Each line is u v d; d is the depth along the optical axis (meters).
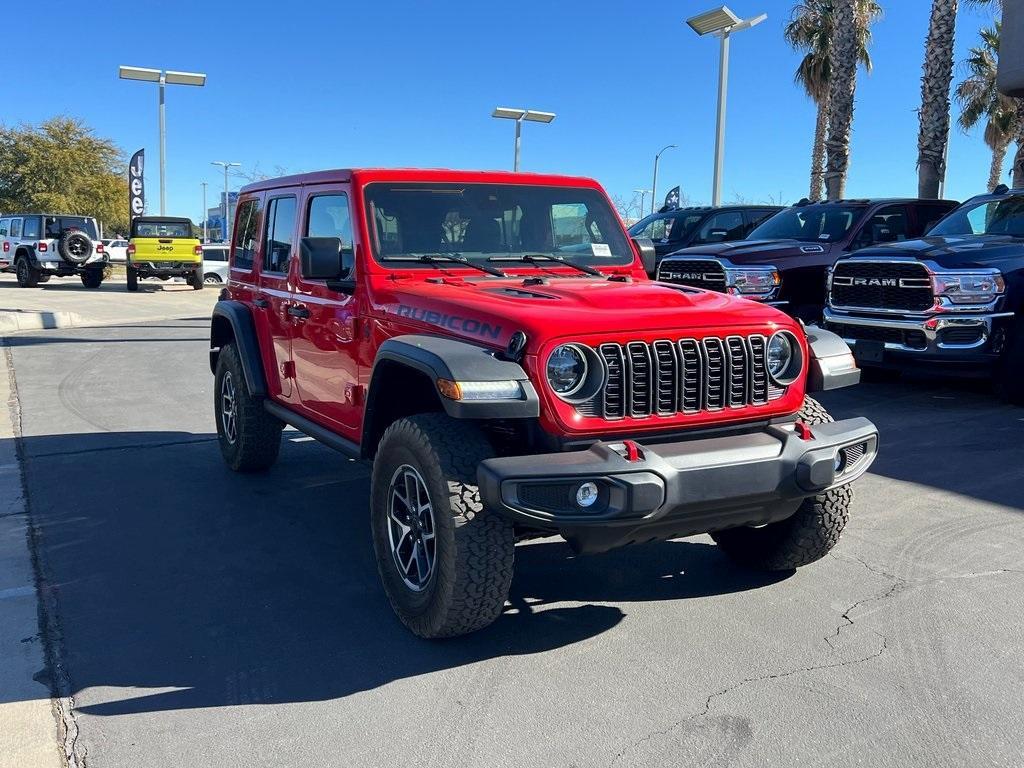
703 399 3.71
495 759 3.03
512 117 32.72
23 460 7.07
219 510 5.76
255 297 6.08
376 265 4.52
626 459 3.40
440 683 3.54
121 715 3.33
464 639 3.92
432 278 4.55
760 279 10.56
